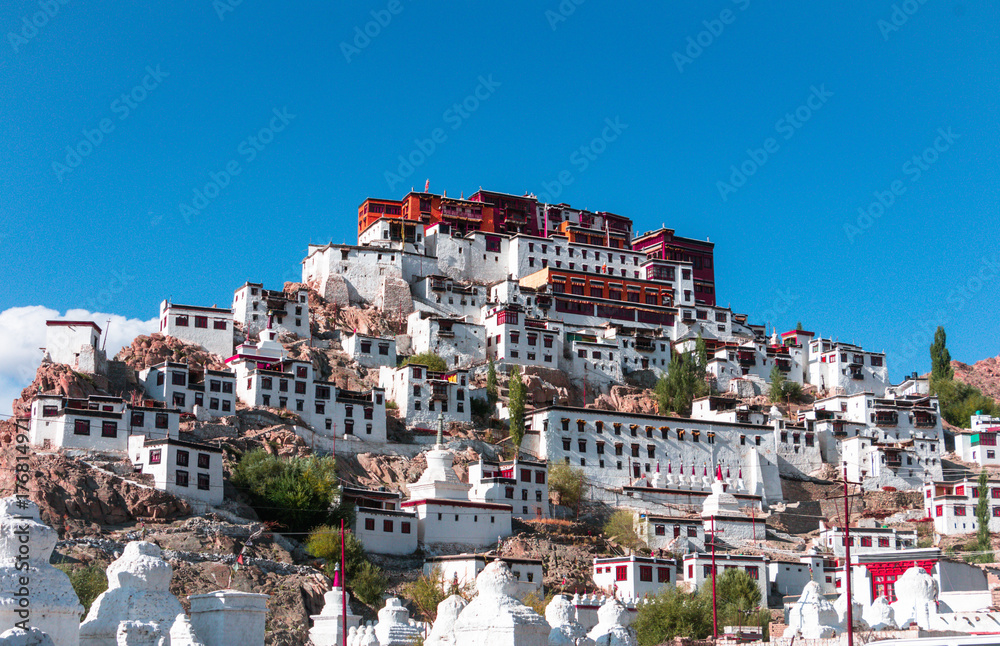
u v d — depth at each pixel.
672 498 147.38
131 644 32.97
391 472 133.25
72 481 99.31
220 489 108.12
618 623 47.84
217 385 129.38
